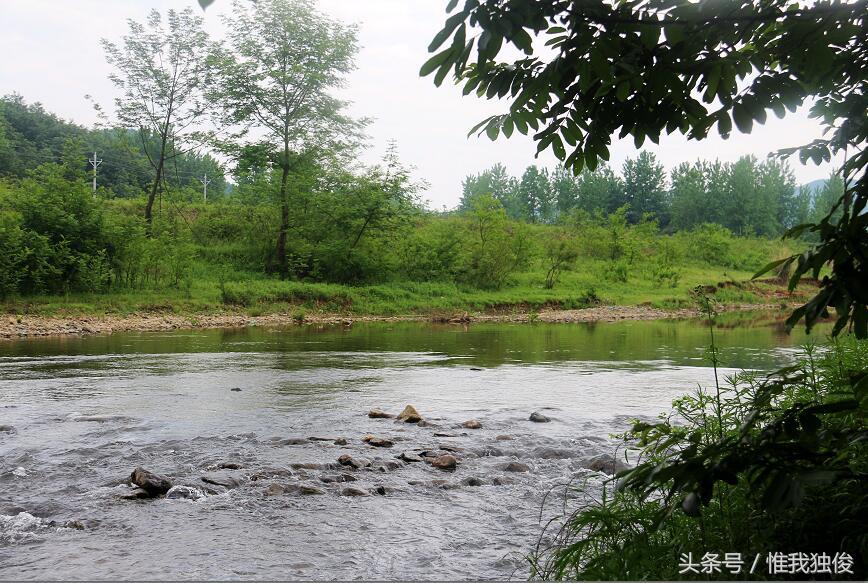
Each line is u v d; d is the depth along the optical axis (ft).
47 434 20.53
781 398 13.32
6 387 28.78
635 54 8.43
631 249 137.39
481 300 92.94
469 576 11.02
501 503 14.76
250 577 10.98
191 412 23.97
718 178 279.49
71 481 16.03
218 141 92.53
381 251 98.63
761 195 270.87
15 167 163.84
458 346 48.88
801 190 313.94
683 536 9.50
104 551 12.00
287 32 90.38
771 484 6.83
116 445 19.15
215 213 101.91
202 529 13.10
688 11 8.20
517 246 109.50
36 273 63.05
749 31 8.95
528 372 35.14
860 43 8.70
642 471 7.84
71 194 68.80
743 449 7.38
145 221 76.89
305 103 93.35
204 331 59.21
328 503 14.71
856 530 8.29
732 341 52.24
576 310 95.96
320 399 26.89
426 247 103.65
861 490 8.57
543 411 24.82
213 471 16.79
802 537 8.86
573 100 9.43
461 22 7.37
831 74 8.90
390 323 74.23
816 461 7.36
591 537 10.11
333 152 95.09
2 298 61.46
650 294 111.96
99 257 67.97
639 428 11.28
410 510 14.30
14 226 63.41
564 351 45.85
